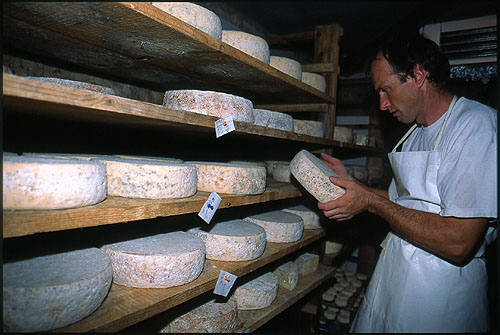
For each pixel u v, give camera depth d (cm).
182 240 130
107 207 91
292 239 184
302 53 371
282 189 177
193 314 134
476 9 273
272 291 172
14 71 135
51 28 108
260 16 288
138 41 120
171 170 112
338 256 288
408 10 266
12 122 141
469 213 113
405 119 152
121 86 184
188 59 141
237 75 165
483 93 273
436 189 136
